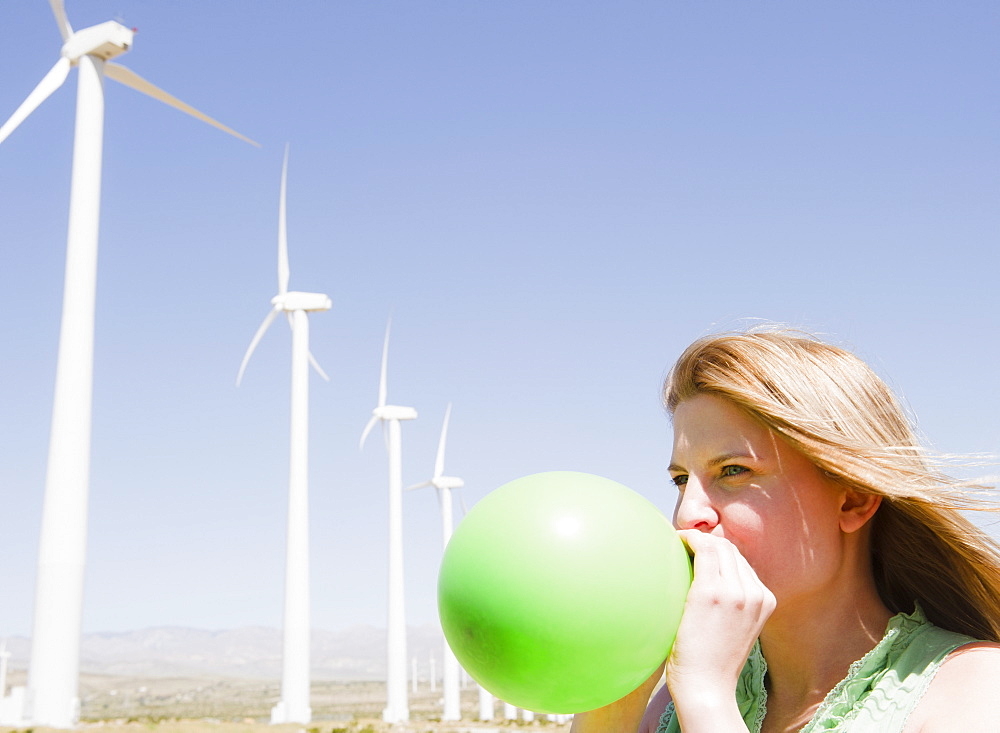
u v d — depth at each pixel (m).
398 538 54.34
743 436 2.32
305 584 43.34
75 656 23.72
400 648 54.38
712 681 2.12
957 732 1.94
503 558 2.15
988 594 2.42
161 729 38.53
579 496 2.24
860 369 2.43
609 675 2.14
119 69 28.39
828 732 2.17
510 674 2.18
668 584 2.17
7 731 22.53
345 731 41.84
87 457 24.66
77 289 25.11
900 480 2.24
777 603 2.34
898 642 2.25
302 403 43.41
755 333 2.48
